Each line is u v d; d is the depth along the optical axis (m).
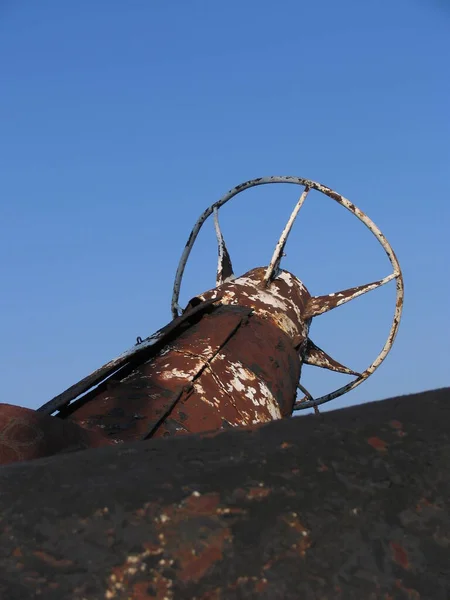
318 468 1.46
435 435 1.55
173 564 1.28
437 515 1.38
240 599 1.23
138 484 1.43
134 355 7.54
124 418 6.45
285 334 9.69
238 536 1.33
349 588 1.26
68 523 1.36
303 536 1.33
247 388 7.90
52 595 1.23
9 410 4.16
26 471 1.55
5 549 1.32
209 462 1.50
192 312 8.45
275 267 10.87
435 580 1.28
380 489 1.42
